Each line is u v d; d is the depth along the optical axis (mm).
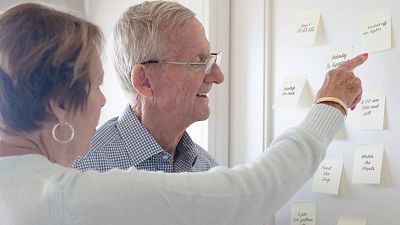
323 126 903
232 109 1583
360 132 1217
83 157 1222
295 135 871
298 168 843
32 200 702
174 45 1215
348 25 1246
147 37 1223
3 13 760
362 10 1216
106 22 1977
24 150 766
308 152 863
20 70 729
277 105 1411
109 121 1383
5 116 753
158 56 1220
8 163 740
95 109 821
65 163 818
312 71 1335
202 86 1257
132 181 741
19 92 736
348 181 1243
